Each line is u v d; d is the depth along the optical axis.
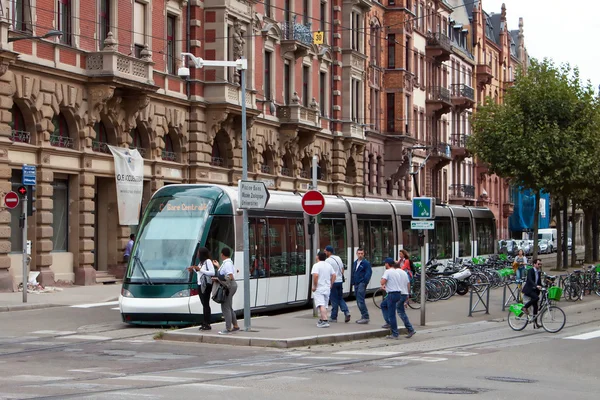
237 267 30.77
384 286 27.59
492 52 118.44
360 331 27.11
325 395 16.05
